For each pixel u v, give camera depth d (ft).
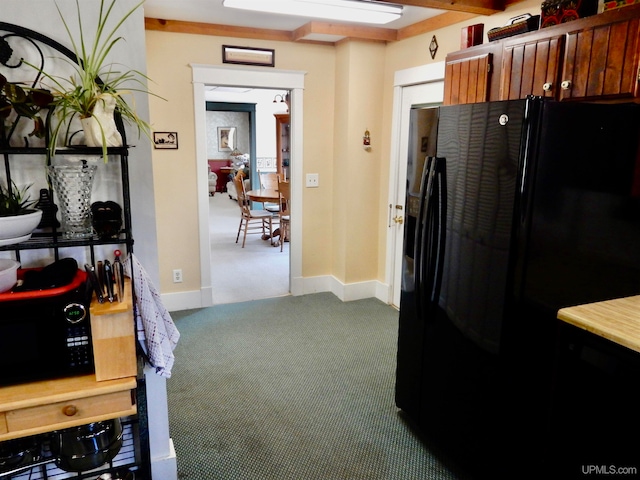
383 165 13.58
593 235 5.78
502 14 9.07
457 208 6.28
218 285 15.51
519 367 5.70
